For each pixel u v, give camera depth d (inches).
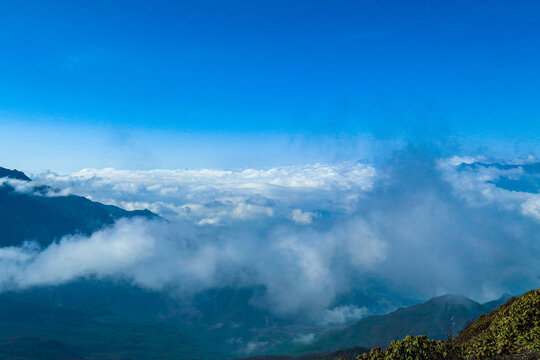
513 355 660.1
